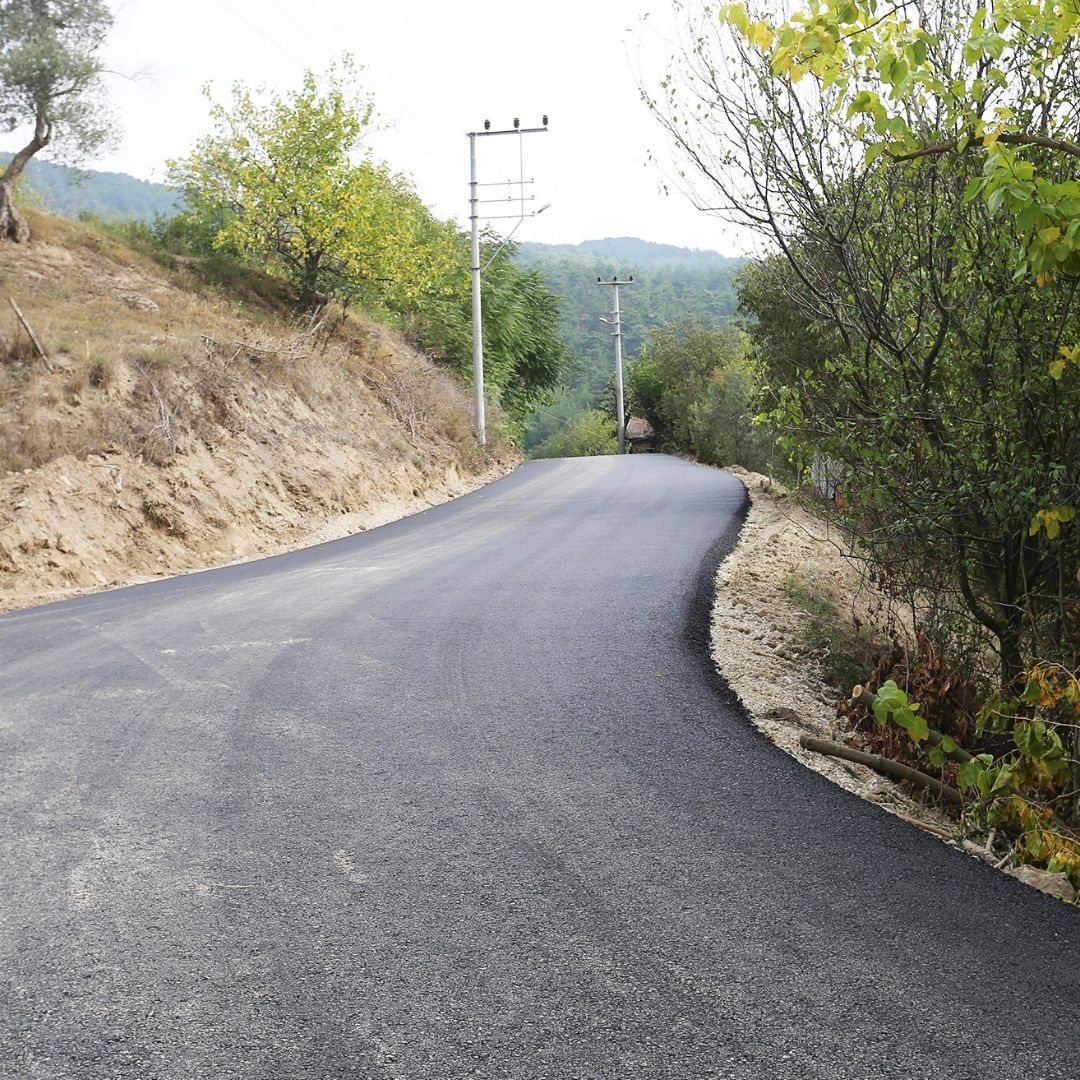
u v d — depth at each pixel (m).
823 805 4.44
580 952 3.20
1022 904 3.48
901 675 6.57
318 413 22.67
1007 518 5.88
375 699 6.38
